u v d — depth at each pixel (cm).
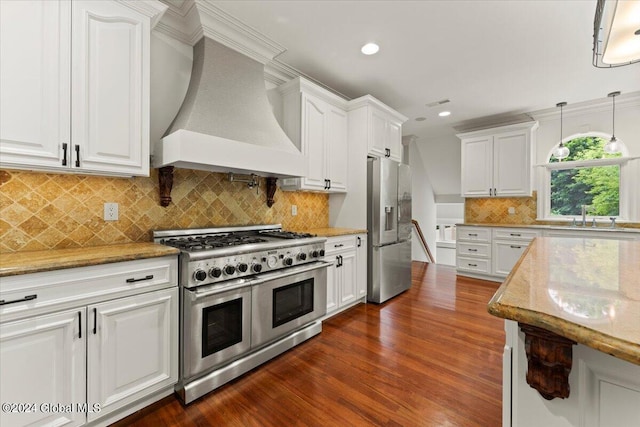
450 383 189
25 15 144
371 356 223
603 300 77
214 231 251
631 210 388
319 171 320
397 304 344
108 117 170
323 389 184
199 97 209
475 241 464
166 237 222
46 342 132
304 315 247
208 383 180
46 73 150
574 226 407
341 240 309
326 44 262
